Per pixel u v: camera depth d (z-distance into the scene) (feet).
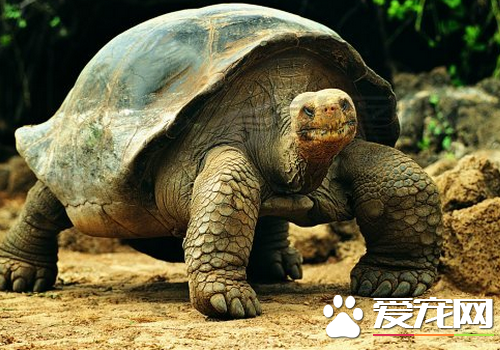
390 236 17.62
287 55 17.11
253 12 18.16
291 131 16.02
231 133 16.85
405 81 34.40
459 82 34.30
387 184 17.28
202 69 16.89
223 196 15.39
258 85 16.96
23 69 42.42
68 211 19.61
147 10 39.73
